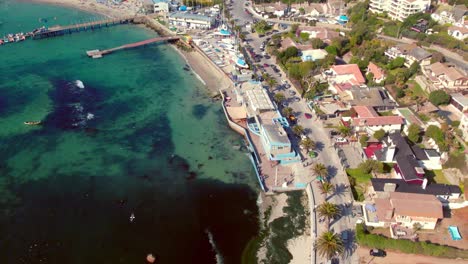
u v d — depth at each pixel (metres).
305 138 136.62
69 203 116.62
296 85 182.50
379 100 161.50
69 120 158.88
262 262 98.12
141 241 104.12
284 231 107.06
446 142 132.00
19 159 135.12
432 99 159.62
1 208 113.94
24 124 154.62
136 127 156.25
